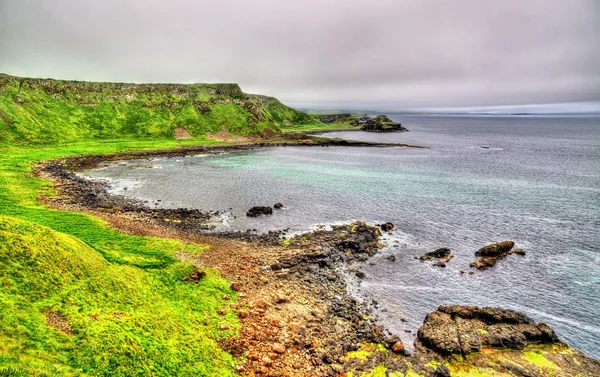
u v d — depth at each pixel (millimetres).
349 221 64562
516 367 28391
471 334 31875
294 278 42250
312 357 28922
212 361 26625
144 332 27094
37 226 34812
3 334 21984
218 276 40062
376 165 125562
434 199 79500
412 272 46219
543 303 39750
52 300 27000
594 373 27859
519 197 81812
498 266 47906
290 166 120750
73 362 22203
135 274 35719
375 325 34938
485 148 187125
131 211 65438
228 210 69812
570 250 52906
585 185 95188
